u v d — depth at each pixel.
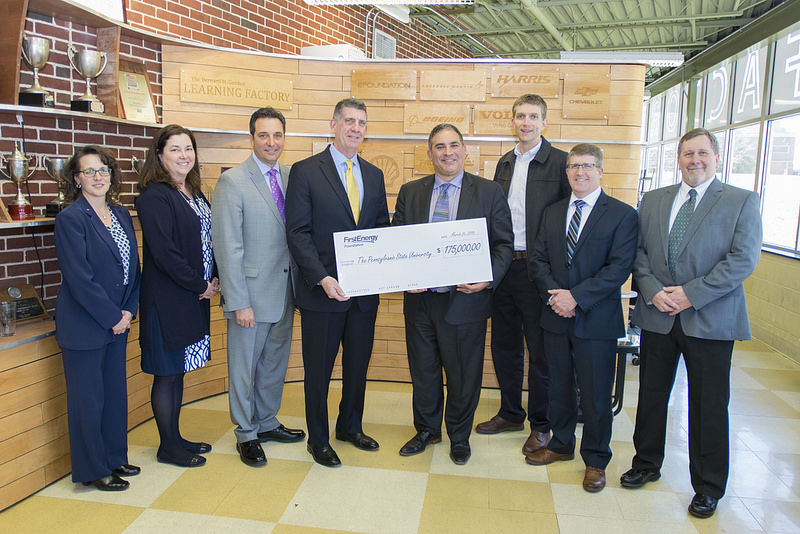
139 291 2.56
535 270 2.58
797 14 5.22
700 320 2.21
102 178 2.31
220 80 3.51
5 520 2.18
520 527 2.18
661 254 2.35
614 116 3.55
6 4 2.32
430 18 7.29
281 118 2.62
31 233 2.76
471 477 2.56
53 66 2.79
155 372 2.53
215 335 3.58
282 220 2.68
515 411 3.07
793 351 4.66
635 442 2.54
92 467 2.36
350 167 2.61
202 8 3.80
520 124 2.79
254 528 2.14
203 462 2.65
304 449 2.84
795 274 4.69
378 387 3.79
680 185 2.38
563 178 2.78
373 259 2.54
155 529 2.13
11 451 2.26
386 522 2.20
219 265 2.57
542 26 7.45
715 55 7.53
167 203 2.45
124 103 3.10
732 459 2.82
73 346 2.26
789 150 5.50
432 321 2.70
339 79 3.70
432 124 3.69
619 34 8.10
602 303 2.44
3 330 2.32
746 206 2.19
